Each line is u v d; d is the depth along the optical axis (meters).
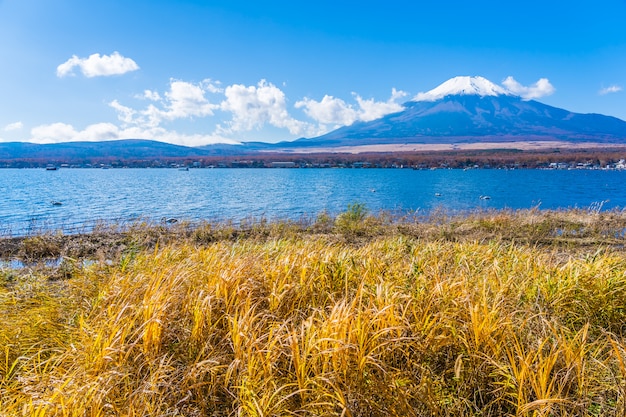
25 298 5.07
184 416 2.81
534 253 7.26
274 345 3.10
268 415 2.62
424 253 6.82
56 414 2.52
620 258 6.05
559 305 4.35
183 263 5.47
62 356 3.22
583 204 30.25
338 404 2.71
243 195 39.69
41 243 10.66
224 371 3.16
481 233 12.41
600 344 3.70
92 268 6.17
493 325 3.44
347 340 3.02
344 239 11.66
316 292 4.43
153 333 3.27
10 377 3.30
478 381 3.14
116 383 2.81
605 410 2.89
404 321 3.44
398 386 2.86
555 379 2.90
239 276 4.29
